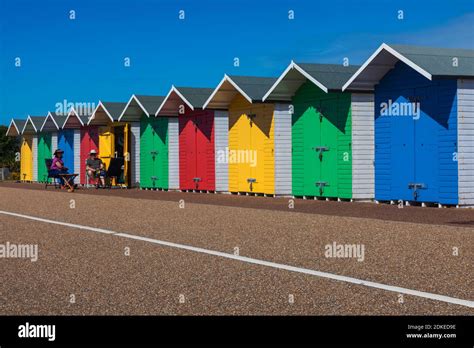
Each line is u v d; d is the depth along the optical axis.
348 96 19.17
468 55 17.27
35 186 35.47
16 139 59.19
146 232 11.41
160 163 29.47
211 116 25.92
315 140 20.58
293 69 20.36
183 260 8.30
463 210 15.26
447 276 6.99
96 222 13.32
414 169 17.27
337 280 6.89
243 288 6.57
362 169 19.14
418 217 13.45
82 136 37.06
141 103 29.17
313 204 18.05
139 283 6.88
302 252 8.84
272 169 22.38
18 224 13.05
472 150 16.14
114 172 31.25
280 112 22.16
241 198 21.55
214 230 11.57
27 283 6.99
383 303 5.86
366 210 15.59
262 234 10.88
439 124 16.50
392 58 17.52
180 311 5.70
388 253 8.59
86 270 7.70
